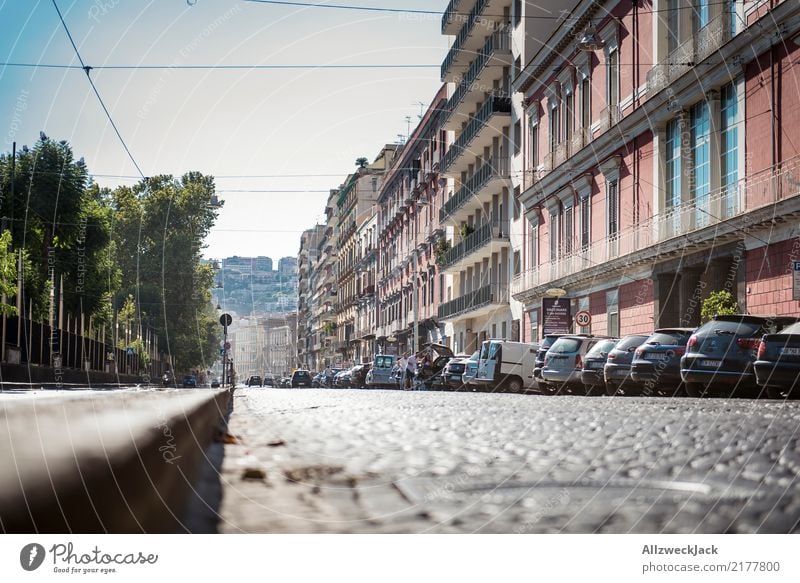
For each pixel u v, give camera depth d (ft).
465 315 172.96
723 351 57.82
